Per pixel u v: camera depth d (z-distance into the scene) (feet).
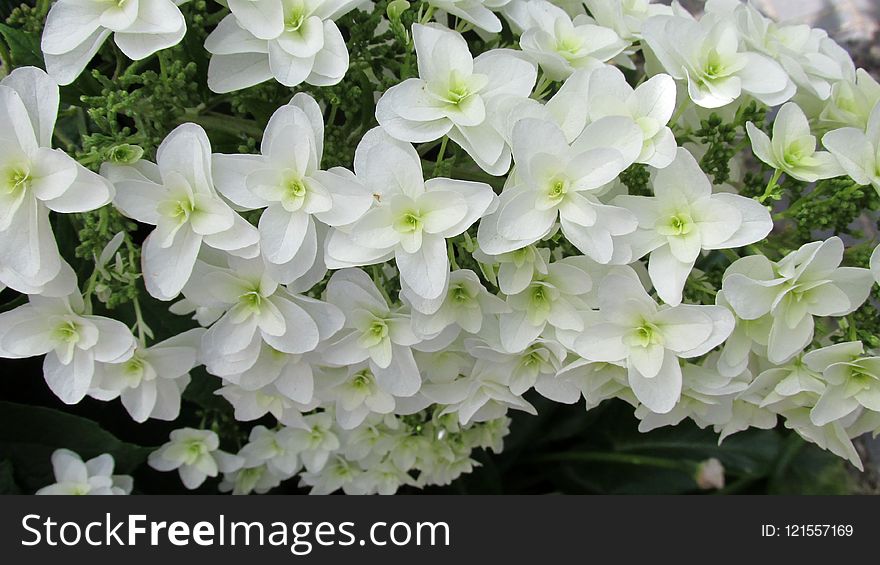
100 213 1.29
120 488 1.51
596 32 1.35
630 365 1.28
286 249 1.25
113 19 1.24
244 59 1.29
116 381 1.36
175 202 1.25
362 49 1.35
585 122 1.27
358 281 1.31
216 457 1.59
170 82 1.30
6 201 1.22
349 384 1.43
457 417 1.57
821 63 1.40
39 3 1.40
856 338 1.33
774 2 2.18
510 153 1.26
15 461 1.52
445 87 1.26
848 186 1.32
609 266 1.29
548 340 1.31
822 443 1.37
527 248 1.28
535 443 1.91
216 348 1.31
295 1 1.27
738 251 1.52
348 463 1.65
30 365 1.61
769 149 1.32
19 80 1.22
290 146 1.24
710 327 1.26
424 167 1.36
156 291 1.25
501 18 1.47
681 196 1.27
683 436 1.89
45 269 1.24
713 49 1.34
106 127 1.32
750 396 1.34
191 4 1.31
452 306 1.30
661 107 1.28
